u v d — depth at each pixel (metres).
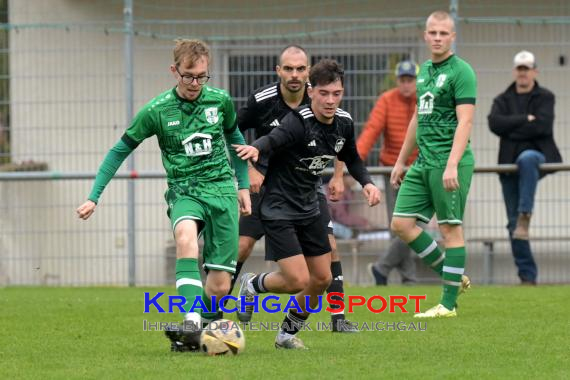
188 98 14.65
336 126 14.90
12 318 19.30
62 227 29.50
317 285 15.16
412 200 19.52
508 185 27.17
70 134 29.56
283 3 30.70
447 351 14.69
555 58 29.78
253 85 29.19
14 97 29.58
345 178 28.75
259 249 29.58
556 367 13.30
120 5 31.52
